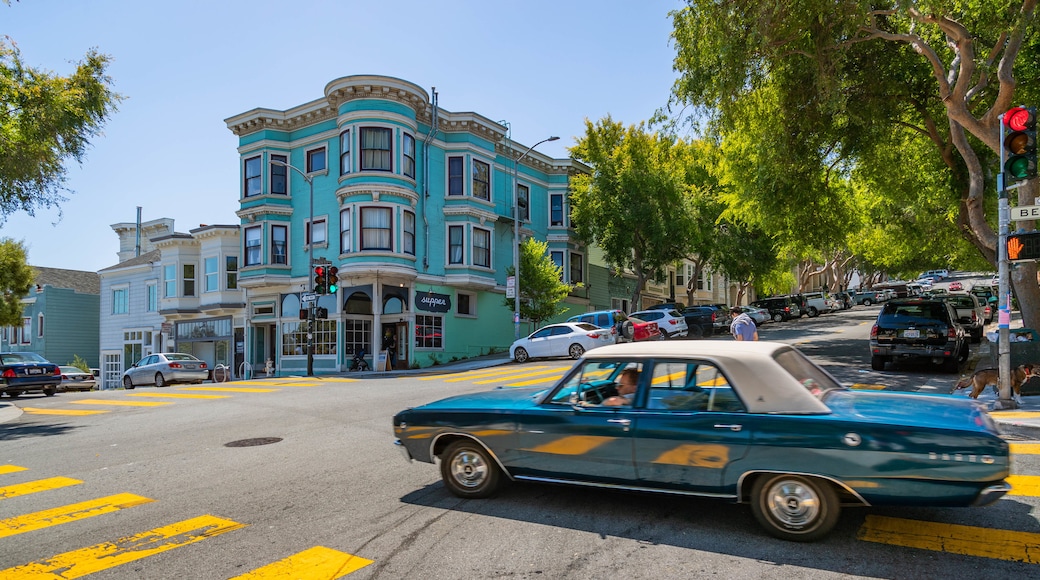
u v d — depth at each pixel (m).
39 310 40.66
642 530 4.77
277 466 7.29
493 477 5.61
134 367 23.70
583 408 5.15
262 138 28.30
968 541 4.38
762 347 5.00
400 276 25.34
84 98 14.27
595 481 5.08
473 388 14.59
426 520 5.17
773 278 46.91
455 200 28.39
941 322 13.55
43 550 4.76
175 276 32.78
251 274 28.05
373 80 24.86
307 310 22.84
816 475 4.31
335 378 20.58
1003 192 9.25
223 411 12.16
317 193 27.38
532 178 33.91
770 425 4.45
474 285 28.48
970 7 13.14
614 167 31.20
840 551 4.27
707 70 14.62
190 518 5.44
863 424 4.22
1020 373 9.59
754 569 4.02
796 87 15.86
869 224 31.69
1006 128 9.06
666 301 49.66
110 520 5.46
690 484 4.72
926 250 36.28
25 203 14.36
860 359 16.55
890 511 5.04
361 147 25.20
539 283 28.14
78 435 9.98
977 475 3.92
